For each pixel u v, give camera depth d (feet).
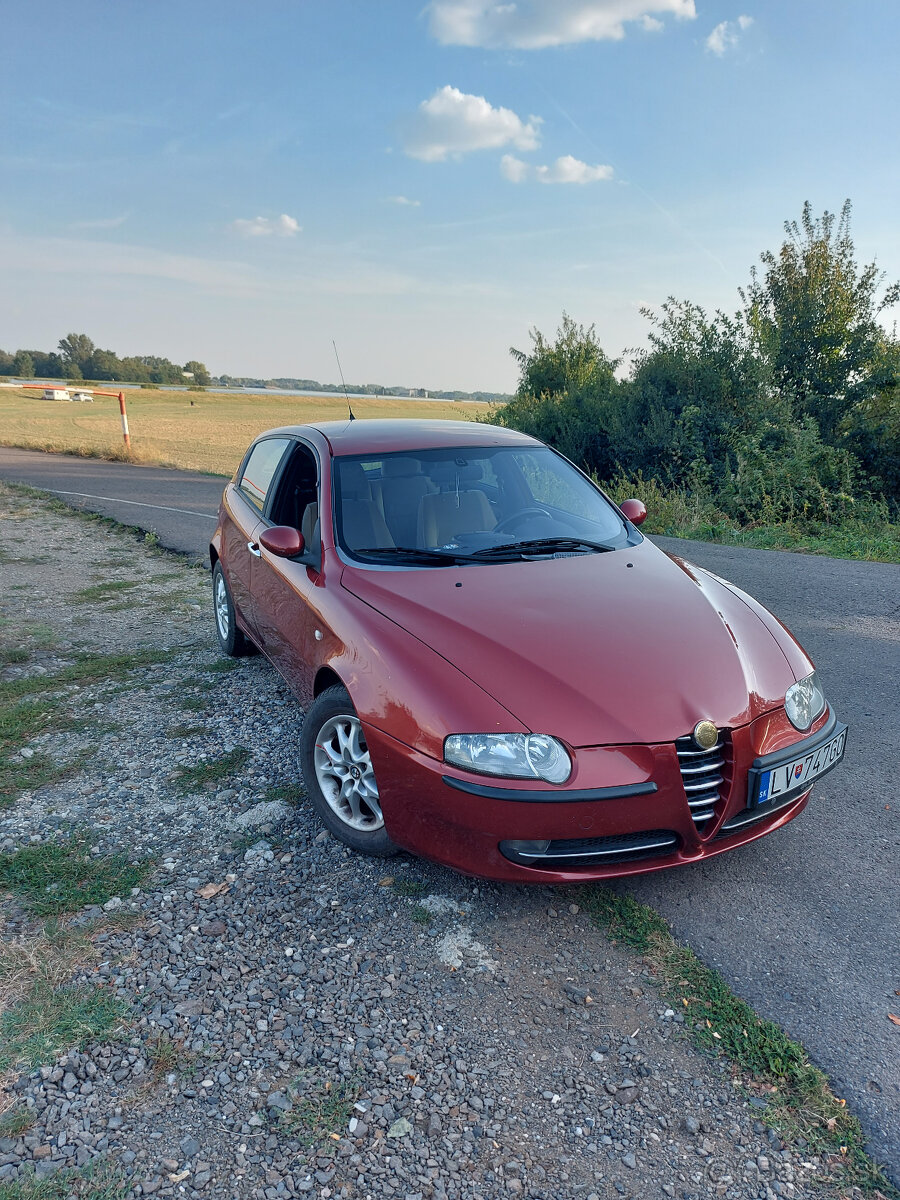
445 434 15.01
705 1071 7.43
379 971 8.68
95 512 42.22
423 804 9.17
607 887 10.06
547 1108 7.06
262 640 15.47
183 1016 8.03
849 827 11.39
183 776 13.06
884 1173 6.44
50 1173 6.39
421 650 9.73
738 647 10.18
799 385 49.37
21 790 12.66
